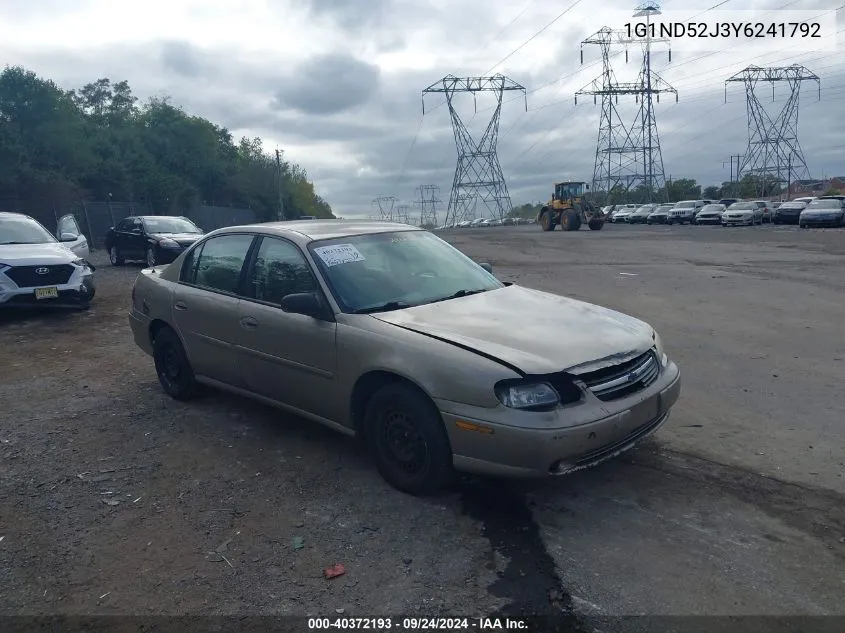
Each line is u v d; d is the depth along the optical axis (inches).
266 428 211.2
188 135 2153.1
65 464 186.5
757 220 1711.4
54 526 153.0
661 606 119.2
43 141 1336.1
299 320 182.2
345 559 136.9
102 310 444.5
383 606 121.8
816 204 1489.9
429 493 161.2
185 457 189.9
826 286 502.0
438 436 152.4
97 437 206.4
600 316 177.8
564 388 145.5
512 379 142.2
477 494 163.2
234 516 155.8
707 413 216.7
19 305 393.7
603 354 152.9
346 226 210.5
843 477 167.6
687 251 885.8
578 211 1700.3
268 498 164.2
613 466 176.9
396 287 187.8
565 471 143.3
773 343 314.3
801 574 127.6
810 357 286.4
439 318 168.6
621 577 128.0
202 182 2196.1
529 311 177.0
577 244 1099.9
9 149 1174.3
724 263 700.7
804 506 153.6
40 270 399.2
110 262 837.8
